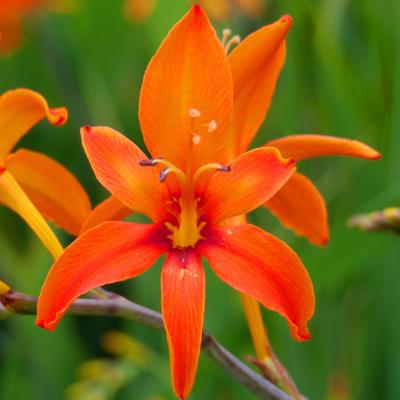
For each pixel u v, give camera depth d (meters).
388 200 0.38
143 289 0.41
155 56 0.29
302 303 0.29
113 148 0.29
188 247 0.29
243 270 0.29
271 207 0.32
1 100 0.30
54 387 0.41
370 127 0.42
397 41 0.41
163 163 0.29
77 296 0.28
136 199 0.30
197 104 0.30
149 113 0.30
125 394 0.42
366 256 0.39
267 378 0.31
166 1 0.41
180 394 0.28
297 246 0.39
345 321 0.41
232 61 0.30
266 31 0.30
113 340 0.41
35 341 0.41
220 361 0.30
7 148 0.31
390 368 0.40
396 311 0.40
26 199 0.31
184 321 0.28
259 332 0.31
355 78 0.42
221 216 0.30
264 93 0.31
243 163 0.30
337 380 0.40
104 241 0.29
